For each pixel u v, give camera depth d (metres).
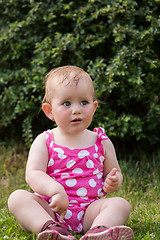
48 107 2.19
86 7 3.28
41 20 3.55
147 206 2.54
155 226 2.11
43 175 2.01
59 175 2.08
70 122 2.04
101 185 2.15
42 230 1.85
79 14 3.31
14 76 3.74
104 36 3.30
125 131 3.26
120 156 3.59
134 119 3.29
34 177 2.01
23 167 3.55
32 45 3.72
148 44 3.18
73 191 2.07
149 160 3.54
